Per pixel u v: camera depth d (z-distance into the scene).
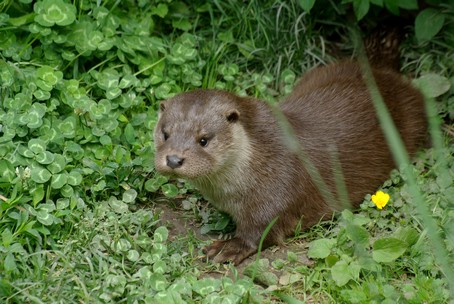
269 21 13.69
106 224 10.05
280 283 9.54
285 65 13.57
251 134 10.31
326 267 9.62
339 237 9.77
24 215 9.70
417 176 11.07
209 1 13.70
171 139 9.91
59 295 8.80
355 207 11.21
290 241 10.63
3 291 8.71
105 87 11.95
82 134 11.30
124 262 9.68
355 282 9.23
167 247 10.06
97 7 12.56
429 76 12.71
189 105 10.14
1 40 11.97
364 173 11.15
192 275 9.70
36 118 10.81
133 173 11.22
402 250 9.38
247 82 13.17
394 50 13.23
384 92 11.80
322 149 10.85
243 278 9.78
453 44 13.34
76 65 12.16
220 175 10.21
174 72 12.85
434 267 9.41
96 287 8.95
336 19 14.23
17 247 9.36
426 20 12.92
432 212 10.31
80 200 10.36
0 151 10.43
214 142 9.95
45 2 11.99
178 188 11.44
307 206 10.68
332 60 13.74
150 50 12.79
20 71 11.50
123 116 11.86
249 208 10.41
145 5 13.43
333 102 11.36
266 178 10.34
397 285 9.40
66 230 10.07
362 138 11.20
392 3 12.80
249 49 13.51
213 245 10.35
